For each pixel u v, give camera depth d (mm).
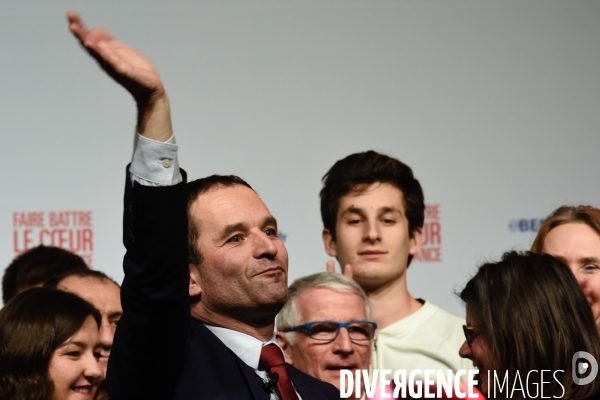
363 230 10828
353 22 13227
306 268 12820
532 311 7246
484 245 12945
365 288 10867
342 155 13055
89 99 12906
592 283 9414
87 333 7676
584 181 13078
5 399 7254
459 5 13281
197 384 6109
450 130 13125
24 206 12703
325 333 9094
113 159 12883
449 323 10727
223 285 6539
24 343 7367
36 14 12953
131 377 5789
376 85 13164
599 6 13297
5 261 12602
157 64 12977
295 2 13203
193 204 6742
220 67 13055
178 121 12922
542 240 9922
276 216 12891
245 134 12984
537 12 13297
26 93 12852
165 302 5602
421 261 12852
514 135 13117
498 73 13203
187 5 13094
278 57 13125
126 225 5625
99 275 9414
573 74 13227
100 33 5250
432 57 13219
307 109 13094
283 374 6633
